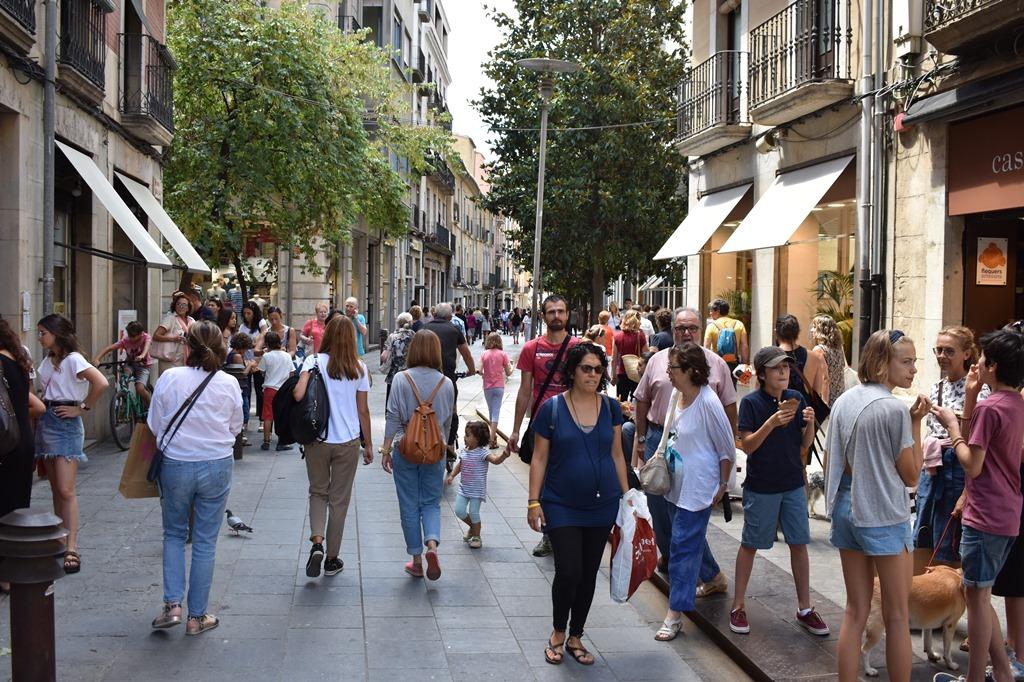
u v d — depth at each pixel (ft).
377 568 22.36
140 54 44.21
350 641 17.46
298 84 62.18
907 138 34.17
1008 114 29.12
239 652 16.66
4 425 17.51
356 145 67.77
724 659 17.20
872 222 36.04
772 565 21.93
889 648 13.85
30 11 30.07
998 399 14.23
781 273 46.42
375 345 117.70
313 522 21.21
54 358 21.26
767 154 46.83
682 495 17.57
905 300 34.45
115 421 37.73
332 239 70.18
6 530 13.29
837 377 24.80
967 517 14.37
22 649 13.26
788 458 17.42
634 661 17.03
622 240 80.12
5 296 30.68
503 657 16.96
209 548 17.78
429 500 21.54
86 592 19.76
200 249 64.95
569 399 17.04
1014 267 32.73
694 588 17.63
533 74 79.61
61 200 37.88
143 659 16.20
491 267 280.31
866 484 13.89
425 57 145.38
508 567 22.81
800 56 41.24
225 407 17.87
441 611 19.36
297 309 85.56
